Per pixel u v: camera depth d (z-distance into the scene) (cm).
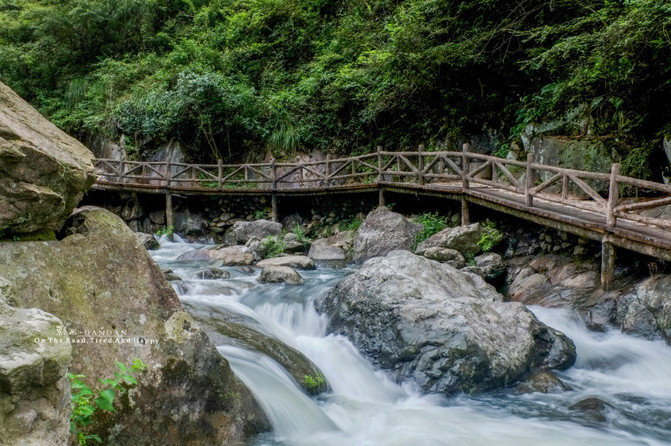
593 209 746
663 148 940
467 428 455
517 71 1282
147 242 1334
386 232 1104
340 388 534
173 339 357
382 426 457
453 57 1245
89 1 2138
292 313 699
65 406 199
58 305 315
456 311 562
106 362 321
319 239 1318
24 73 2248
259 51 1950
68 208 339
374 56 1455
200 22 2170
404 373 549
